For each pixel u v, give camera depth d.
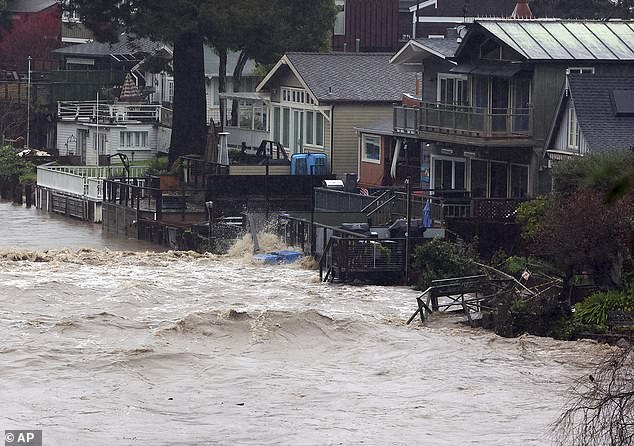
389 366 80.25
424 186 144.38
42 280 106.88
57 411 68.94
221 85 195.50
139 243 141.88
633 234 89.12
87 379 75.81
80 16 170.12
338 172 163.25
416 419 68.12
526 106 127.75
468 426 66.62
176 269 116.38
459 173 138.50
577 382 67.69
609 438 60.00
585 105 116.12
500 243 108.12
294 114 173.00
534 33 128.88
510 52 128.75
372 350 84.62
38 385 74.19
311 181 147.50
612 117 115.56
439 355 82.56
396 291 105.12
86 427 65.88
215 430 65.69
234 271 115.38
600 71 126.19
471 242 108.44
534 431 65.38
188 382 75.94
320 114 166.00
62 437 63.75
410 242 108.62
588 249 89.75
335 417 68.44
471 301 92.06
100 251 127.88
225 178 144.88
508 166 130.50
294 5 177.50
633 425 60.47
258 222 130.12
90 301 98.25
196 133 174.12
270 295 102.38
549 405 70.62
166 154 199.75
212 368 79.19
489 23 130.75
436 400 72.12
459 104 138.50
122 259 122.25
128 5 167.12
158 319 91.62
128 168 162.50
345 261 108.31
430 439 64.12
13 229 152.25
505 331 87.81
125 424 66.56
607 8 197.25
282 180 146.50
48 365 78.50
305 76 166.00
